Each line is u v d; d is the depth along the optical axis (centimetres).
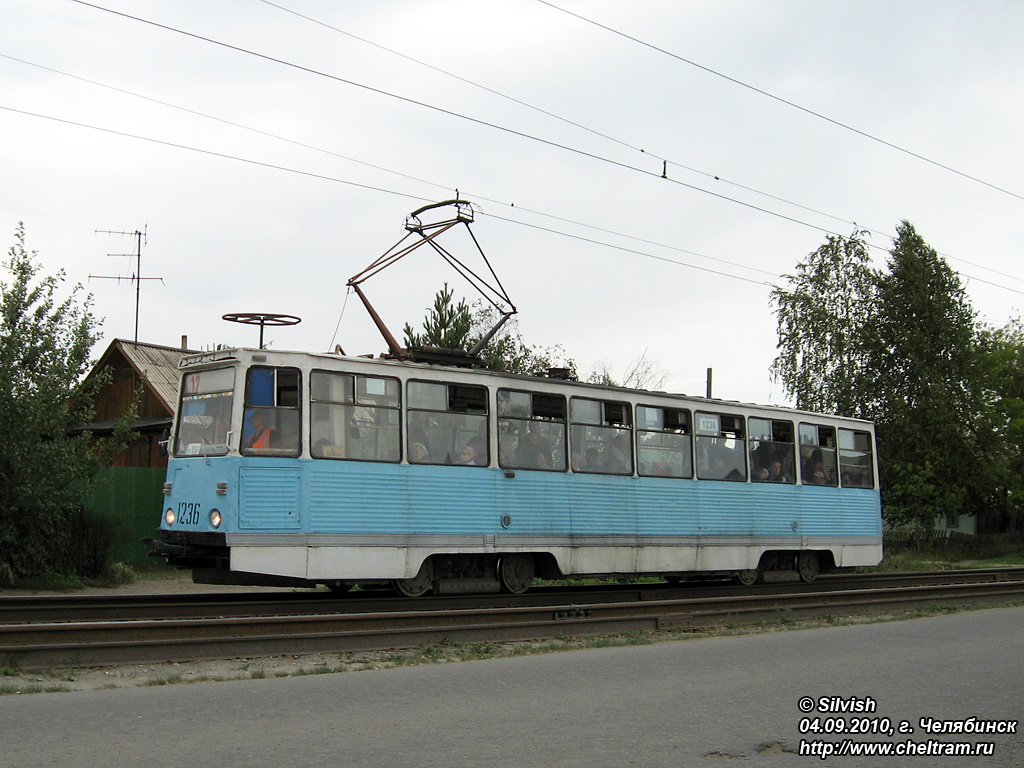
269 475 1258
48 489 1677
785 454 1927
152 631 936
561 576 1543
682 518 1711
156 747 567
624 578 1667
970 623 1340
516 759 570
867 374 4397
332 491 1300
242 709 676
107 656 852
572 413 1577
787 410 1938
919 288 4406
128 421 1839
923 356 4356
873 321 4425
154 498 2158
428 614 1135
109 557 1867
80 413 1820
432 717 674
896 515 4247
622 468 1633
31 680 769
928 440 4250
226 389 1285
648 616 1253
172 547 1293
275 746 580
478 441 1455
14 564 1670
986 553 4350
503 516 1466
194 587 1812
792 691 804
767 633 1223
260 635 970
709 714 709
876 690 818
